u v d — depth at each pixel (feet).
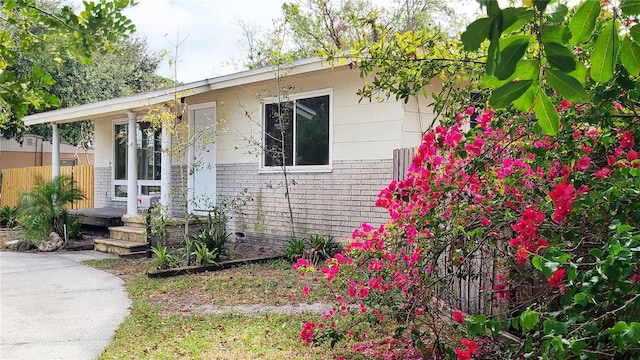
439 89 26.21
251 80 30.99
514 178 10.23
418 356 12.80
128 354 14.19
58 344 15.16
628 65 5.34
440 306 13.25
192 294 21.53
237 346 14.76
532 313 6.62
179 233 31.65
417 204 11.80
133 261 29.55
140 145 40.57
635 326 5.34
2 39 6.30
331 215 28.86
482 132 10.90
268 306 19.45
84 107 36.86
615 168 8.14
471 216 11.34
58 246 34.78
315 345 14.51
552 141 8.98
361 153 27.43
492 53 4.03
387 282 12.62
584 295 6.21
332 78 28.68
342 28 45.11
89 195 46.11
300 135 30.60
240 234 34.17
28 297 21.24
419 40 12.94
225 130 32.01
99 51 6.86
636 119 8.24
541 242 8.21
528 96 4.91
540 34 4.38
